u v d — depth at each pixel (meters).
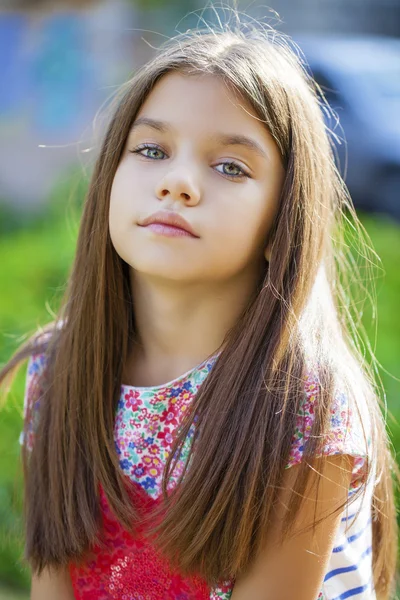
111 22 11.88
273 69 1.86
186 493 1.83
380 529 2.20
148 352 2.00
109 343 2.03
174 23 12.07
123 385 2.01
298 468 1.82
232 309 1.89
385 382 3.52
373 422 1.97
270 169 1.82
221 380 1.86
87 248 2.05
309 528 1.83
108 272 2.01
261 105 1.79
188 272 1.77
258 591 1.87
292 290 1.86
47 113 11.30
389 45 9.14
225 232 1.76
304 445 1.82
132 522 1.92
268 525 1.84
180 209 1.74
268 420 1.82
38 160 10.69
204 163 1.77
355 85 7.93
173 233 1.75
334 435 1.81
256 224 1.81
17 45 11.55
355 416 1.86
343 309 2.28
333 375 1.87
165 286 1.86
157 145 1.81
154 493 1.94
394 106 7.90
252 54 1.86
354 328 2.23
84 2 11.71
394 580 2.50
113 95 2.60
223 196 1.75
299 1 11.85
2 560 3.25
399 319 4.12
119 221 1.83
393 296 4.39
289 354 1.84
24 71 11.52
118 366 2.03
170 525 1.84
